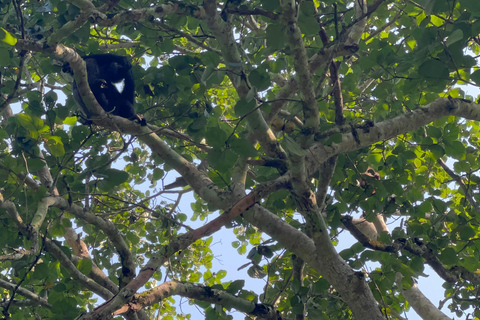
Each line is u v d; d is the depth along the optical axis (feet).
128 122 29.37
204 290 28.35
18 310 33.83
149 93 35.01
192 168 30.27
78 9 30.48
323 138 28.30
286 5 23.22
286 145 23.97
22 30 24.98
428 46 27.94
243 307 29.01
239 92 28.02
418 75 31.53
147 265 24.13
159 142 30.14
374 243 31.86
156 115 36.06
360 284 27.30
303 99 26.63
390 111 36.76
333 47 30.71
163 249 24.76
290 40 24.26
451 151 34.14
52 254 30.40
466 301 36.45
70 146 31.58
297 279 32.12
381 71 32.37
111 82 35.83
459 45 27.37
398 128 31.09
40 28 28.76
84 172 29.60
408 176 37.47
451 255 31.86
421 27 32.22
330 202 35.35
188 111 33.88
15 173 29.37
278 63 33.09
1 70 34.17
